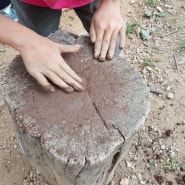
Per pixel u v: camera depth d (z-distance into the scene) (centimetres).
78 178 47
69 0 56
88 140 43
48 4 55
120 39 53
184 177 67
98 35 52
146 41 88
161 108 76
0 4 57
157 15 94
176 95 78
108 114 45
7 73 48
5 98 46
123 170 67
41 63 45
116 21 53
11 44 45
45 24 67
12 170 67
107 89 47
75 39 53
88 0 58
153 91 78
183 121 74
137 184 66
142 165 68
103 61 50
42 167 54
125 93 47
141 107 46
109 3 55
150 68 82
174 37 90
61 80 45
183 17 94
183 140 72
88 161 41
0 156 69
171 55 86
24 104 45
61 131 43
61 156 41
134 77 49
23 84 47
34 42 45
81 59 50
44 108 45
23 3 61
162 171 67
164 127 73
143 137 71
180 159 69
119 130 44
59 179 52
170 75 82
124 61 51
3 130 72
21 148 57
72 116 45
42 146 43
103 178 54
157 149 70
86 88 47
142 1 97
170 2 97
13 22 46
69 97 46
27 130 43
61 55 49
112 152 43
